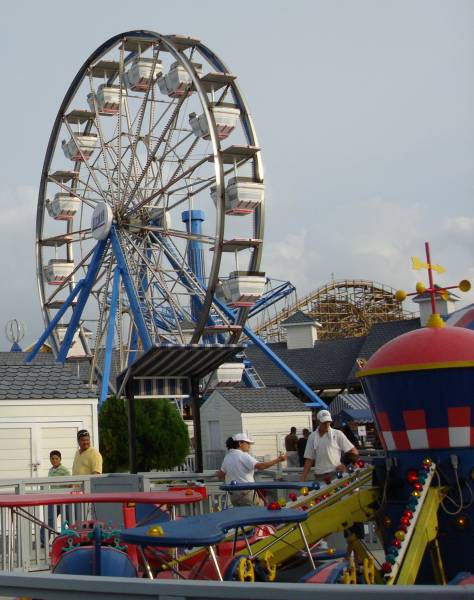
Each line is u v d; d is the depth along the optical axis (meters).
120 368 31.23
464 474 6.33
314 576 5.25
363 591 2.71
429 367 6.31
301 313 57.72
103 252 32.78
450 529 6.28
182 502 7.66
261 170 29.59
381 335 55.03
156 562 6.81
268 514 5.32
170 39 31.03
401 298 7.22
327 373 54.97
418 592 2.65
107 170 33.00
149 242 31.44
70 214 35.06
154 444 27.81
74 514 11.16
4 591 3.49
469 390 6.33
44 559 11.05
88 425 18.06
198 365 12.44
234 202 28.98
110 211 31.64
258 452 38.72
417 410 6.37
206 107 29.14
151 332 32.03
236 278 29.41
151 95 32.06
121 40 32.62
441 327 6.77
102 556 5.74
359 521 6.55
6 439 17.31
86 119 34.94
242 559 5.32
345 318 69.19
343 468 8.88
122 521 10.76
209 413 40.03
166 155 31.19
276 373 55.84
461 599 2.60
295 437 24.98
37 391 17.73
